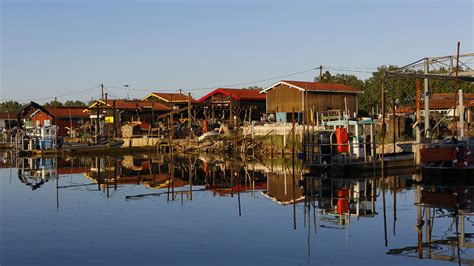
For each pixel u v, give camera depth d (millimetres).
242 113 74688
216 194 26766
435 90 82438
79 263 13586
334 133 33312
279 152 52094
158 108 82812
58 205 23312
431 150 28375
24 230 17734
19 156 59438
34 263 13672
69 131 81375
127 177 36594
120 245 15367
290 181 32438
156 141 65625
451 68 32219
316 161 35938
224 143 58188
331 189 27500
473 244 14992
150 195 26625
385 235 16219
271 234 16500
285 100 62406
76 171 41469
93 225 18469
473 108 57031
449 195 24391
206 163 47625
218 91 75562
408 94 77875
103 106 81438
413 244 15062
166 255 14156
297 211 20922
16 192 28266
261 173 37844
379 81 89688
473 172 28047
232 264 13188
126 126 70062
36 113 83938
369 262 13227
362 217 19312
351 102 64438
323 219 19047
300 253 14117
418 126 33531
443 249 14469
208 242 15492
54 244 15641
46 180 34625
